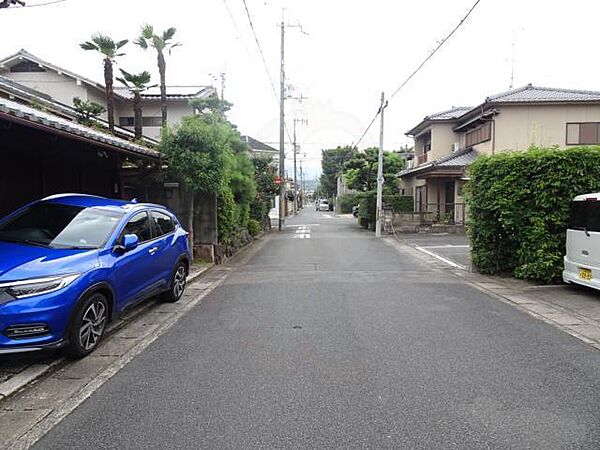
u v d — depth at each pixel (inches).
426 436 130.8
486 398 155.6
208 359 196.9
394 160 1290.6
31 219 239.0
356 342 218.4
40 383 173.6
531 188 371.2
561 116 887.7
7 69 868.6
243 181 661.3
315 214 2283.5
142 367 188.7
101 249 218.8
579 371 180.9
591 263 311.4
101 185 417.7
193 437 131.5
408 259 547.5
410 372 179.2
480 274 426.3
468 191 430.0
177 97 961.5
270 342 219.5
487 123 924.6
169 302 310.8
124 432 135.1
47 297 179.0
